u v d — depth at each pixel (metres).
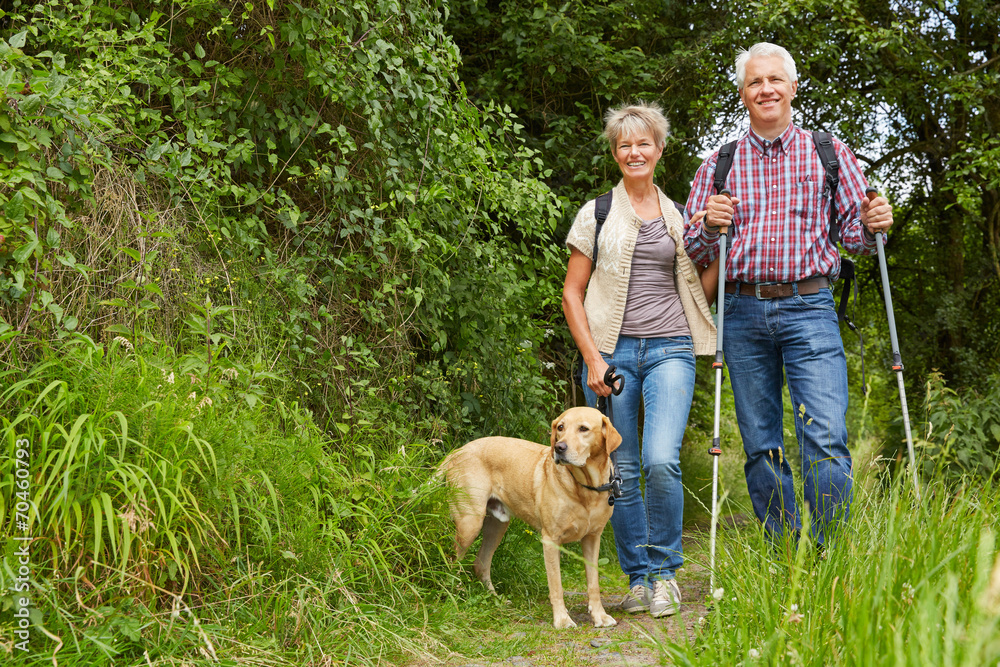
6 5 3.80
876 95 8.66
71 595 2.33
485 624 3.31
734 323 3.62
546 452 3.67
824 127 8.82
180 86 3.90
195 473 2.64
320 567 2.93
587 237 3.84
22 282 2.62
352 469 3.55
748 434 3.67
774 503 3.62
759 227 3.51
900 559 2.11
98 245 3.11
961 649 1.60
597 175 7.20
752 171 3.58
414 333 4.77
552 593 3.44
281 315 3.88
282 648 2.56
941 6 8.10
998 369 8.84
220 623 2.54
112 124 3.09
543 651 2.94
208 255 3.72
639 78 7.70
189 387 2.84
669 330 3.68
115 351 2.78
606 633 3.20
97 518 2.22
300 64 4.13
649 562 3.64
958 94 8.00
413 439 4.22
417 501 3.45
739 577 2.43
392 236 4.15
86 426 2.42
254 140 4.16
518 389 5.07
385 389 4.28
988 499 2.55
